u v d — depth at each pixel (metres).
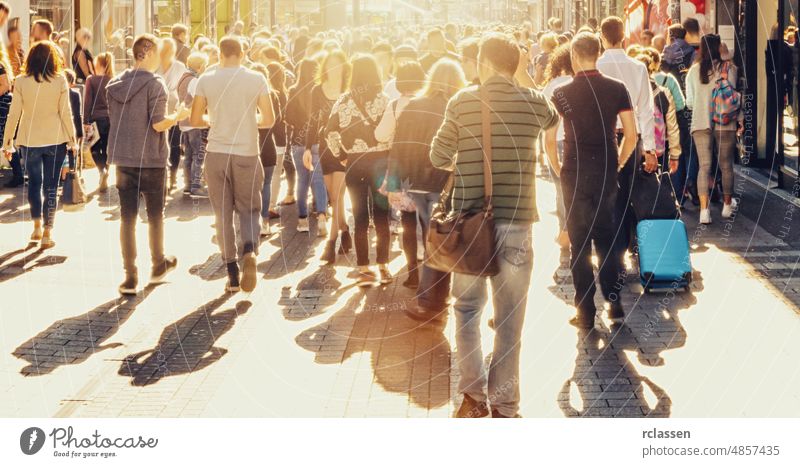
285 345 7.00
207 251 10.02
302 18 20.97
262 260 9.68
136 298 8.21
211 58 13.39
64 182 11.98
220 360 6.67
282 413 5.72
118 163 8.30
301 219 11.01
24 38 16.45
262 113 8.28
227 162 8.23
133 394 6.04
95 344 6.99
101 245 10.20
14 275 8.92
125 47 19.50
